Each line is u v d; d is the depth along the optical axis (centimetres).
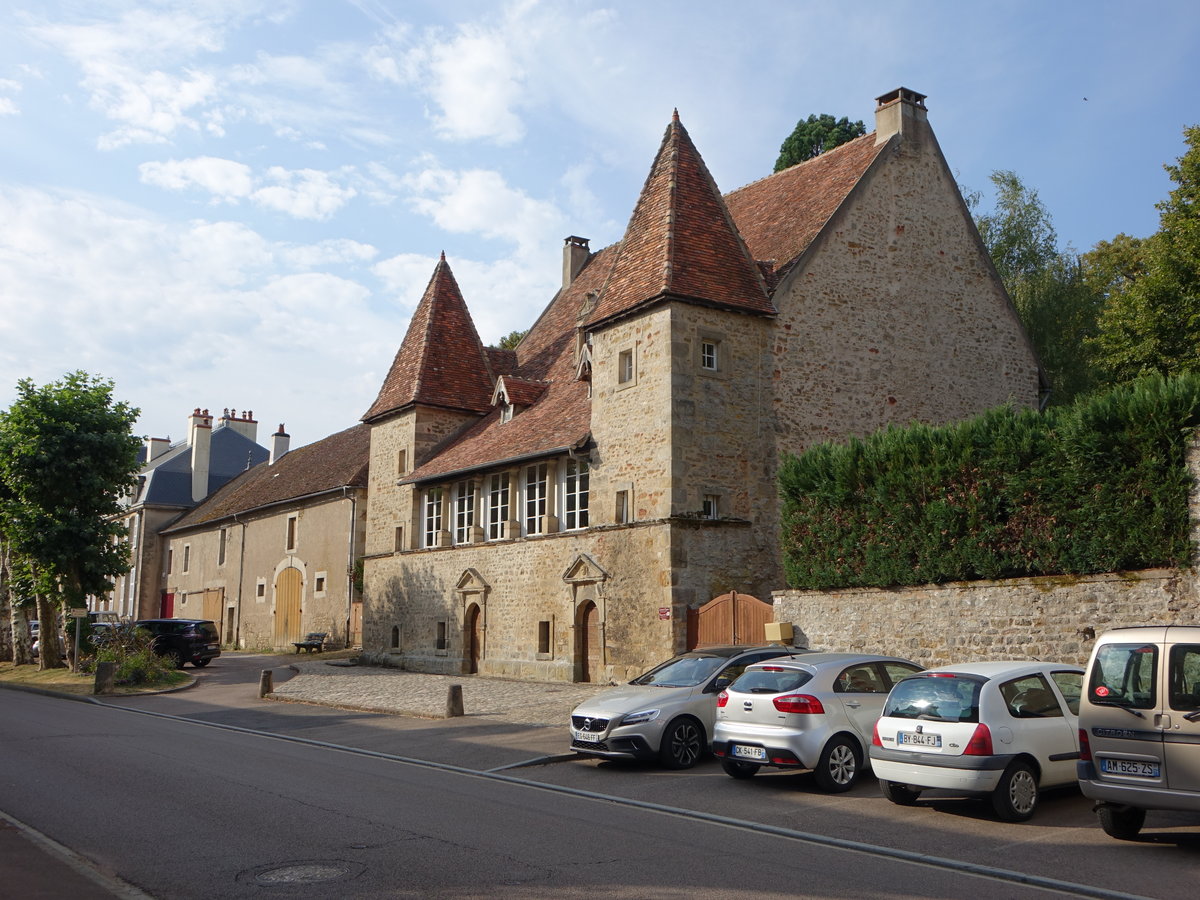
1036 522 1570
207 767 1369
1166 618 1406
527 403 3006
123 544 3491
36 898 713
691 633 2170
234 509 5119
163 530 5900
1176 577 1402
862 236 2569
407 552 3225
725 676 1477
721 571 2244
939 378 2638
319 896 739
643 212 2503
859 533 1828
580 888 761
